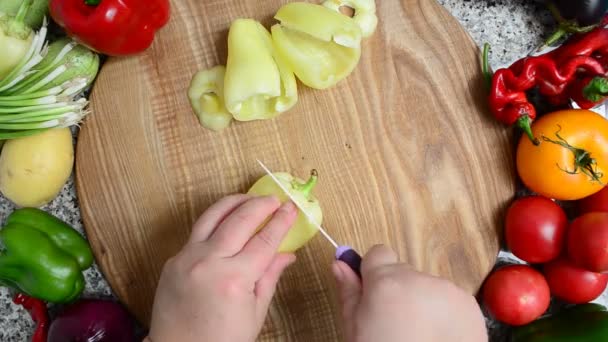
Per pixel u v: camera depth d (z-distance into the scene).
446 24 0.52
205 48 0.52
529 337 0.53
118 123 0.52
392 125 0.53
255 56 0.48
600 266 0.48
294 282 0.52
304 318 0.52
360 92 0.52
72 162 0.52
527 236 0.50
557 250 0.51
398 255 0.53
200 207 0.52
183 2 0.52
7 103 0.48
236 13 0.52
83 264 0.52
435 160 0.53
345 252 0.46
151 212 0.52
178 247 0.52
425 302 0.42
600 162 0.50
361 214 0.52
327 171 0.52
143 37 0.49
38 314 0.52
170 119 0.52
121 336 0.52
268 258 0.45
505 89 0.50
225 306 0.43
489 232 0.53
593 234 0.48
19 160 0.49
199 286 0.43
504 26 0.56
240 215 0.45
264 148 0.52
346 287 0.44
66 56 0.50
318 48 0.51
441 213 0.53
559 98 0.53
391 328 0.42
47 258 0.49
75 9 0.46
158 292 0.45
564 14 0.51
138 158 0.52
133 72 0.52
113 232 0.52
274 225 0.45
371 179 0.52
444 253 0.52
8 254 0.49
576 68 0.50
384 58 0.52
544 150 0.49
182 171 0.52
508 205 0.53
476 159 0.53
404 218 0.52
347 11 0.52
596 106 0.55
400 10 0.52
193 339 0.43
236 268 0.43
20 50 0.49
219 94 0.52
